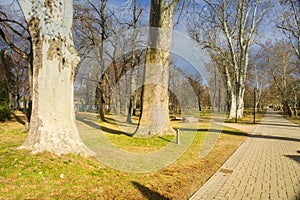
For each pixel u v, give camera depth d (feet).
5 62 94.79
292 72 134.00
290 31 74.64
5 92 102.94
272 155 29.12
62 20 19.77
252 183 18.07
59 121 19.42
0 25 44.80
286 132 57.11
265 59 139.13
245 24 90.02
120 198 14.33
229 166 23.34
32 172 15.35
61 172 16.22
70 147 19.45
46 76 19.16
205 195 15.47
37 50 19.39
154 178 18.39
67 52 20.20
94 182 16.17
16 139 33.37
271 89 184.96
